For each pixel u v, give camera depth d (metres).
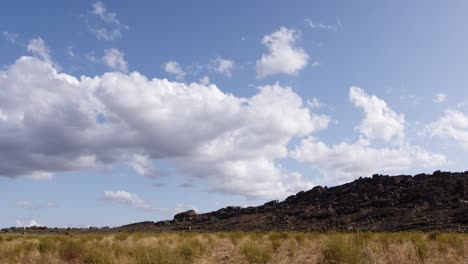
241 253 17.53
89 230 95.50
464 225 53.25
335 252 14.38
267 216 92.38
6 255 18.06
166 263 13.55
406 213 68.56
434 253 16.78
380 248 17.83
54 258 16.86
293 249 17.61
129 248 17.83
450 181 82.88
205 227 92.31
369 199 85.31
